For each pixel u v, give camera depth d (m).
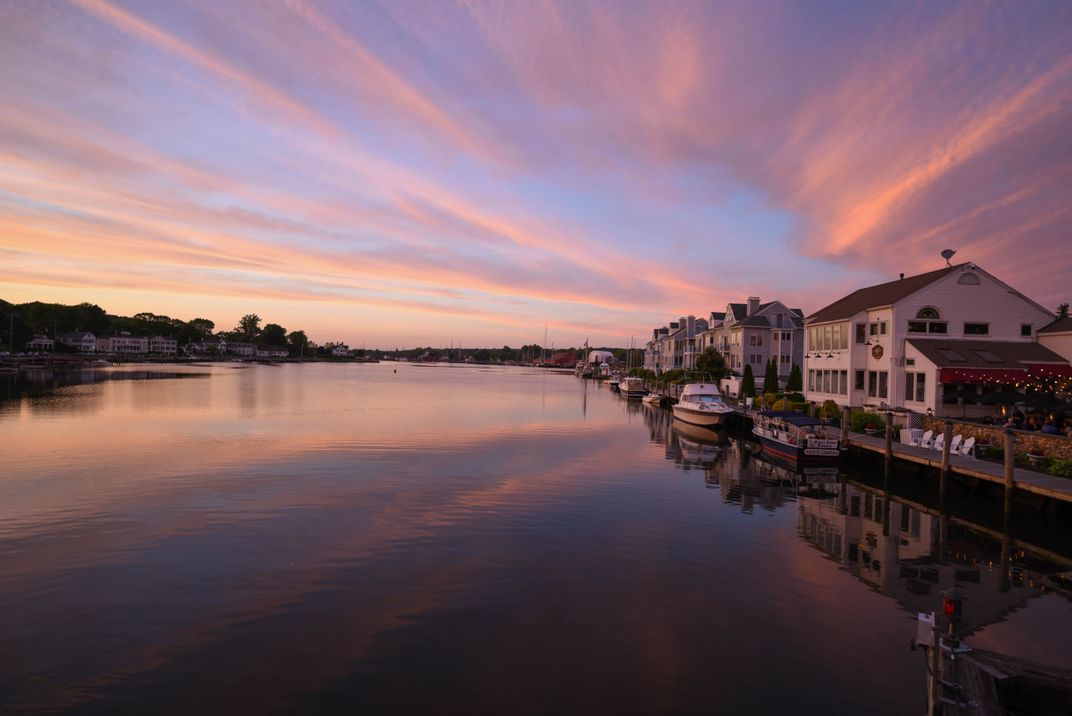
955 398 31.64
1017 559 15.44
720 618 11.32
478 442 33.19
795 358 66.50
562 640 10.31
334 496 19.86
